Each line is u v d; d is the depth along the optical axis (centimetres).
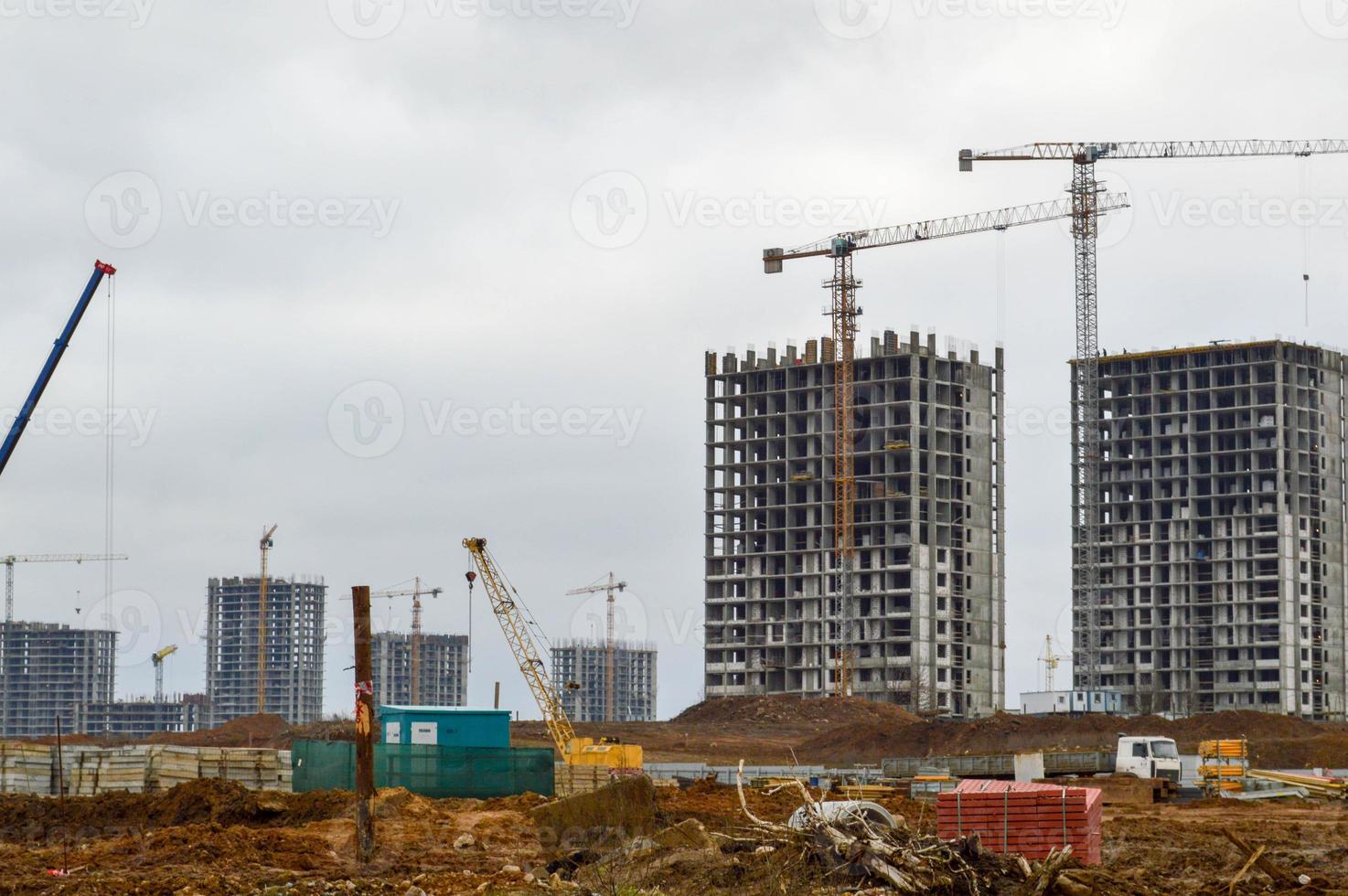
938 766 9412
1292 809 7106
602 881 3856
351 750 6831
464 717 8056
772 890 3525
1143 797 7619
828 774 9956
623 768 8806
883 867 3550
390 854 4697
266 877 4206
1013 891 3522
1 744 8281
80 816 6056
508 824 5488
